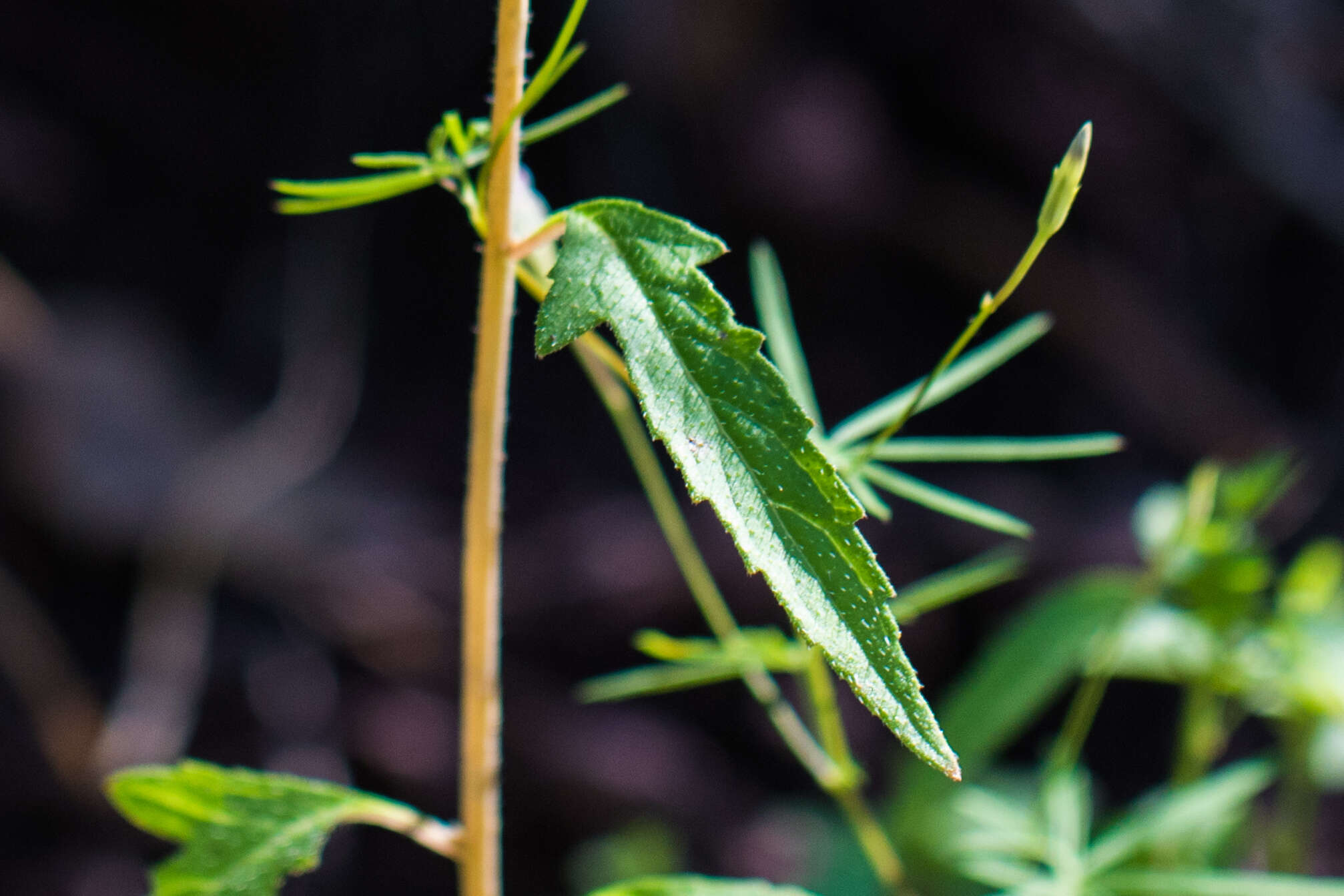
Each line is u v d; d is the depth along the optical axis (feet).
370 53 4.50
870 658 1.23
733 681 4.33
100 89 4.41
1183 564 1.61
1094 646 1.81
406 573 4.19
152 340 4.33
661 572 4.16
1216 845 1.91
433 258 4.82
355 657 4.05
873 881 2.72
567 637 4.18
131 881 3.61
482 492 1.33
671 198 4.77
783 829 3.89
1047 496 4.86
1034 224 5.09
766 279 1.47
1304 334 5.47
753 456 1.24
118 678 3.73
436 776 4.00
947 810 2.20
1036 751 4.43
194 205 4.60
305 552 4.07
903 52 4.86
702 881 1.36
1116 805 4.31
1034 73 4.85
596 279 1.26
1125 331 5.11
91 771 3.59
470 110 4.66
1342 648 1.74
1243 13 4.70
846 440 1.43
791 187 4.70
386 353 4.82
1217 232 5.26
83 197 4.41
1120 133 4.95
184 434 4.09
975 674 1.92
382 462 4.61
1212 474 1.57
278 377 4.45
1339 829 3.52
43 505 3.74
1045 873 1.83
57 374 3.91
